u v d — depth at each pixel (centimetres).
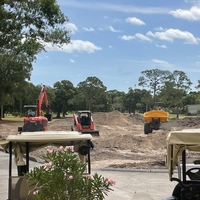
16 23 1259
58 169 517
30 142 706
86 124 2912
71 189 513
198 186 641
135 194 931
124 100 10912
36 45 1341
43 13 1279
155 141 2484
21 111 7856
